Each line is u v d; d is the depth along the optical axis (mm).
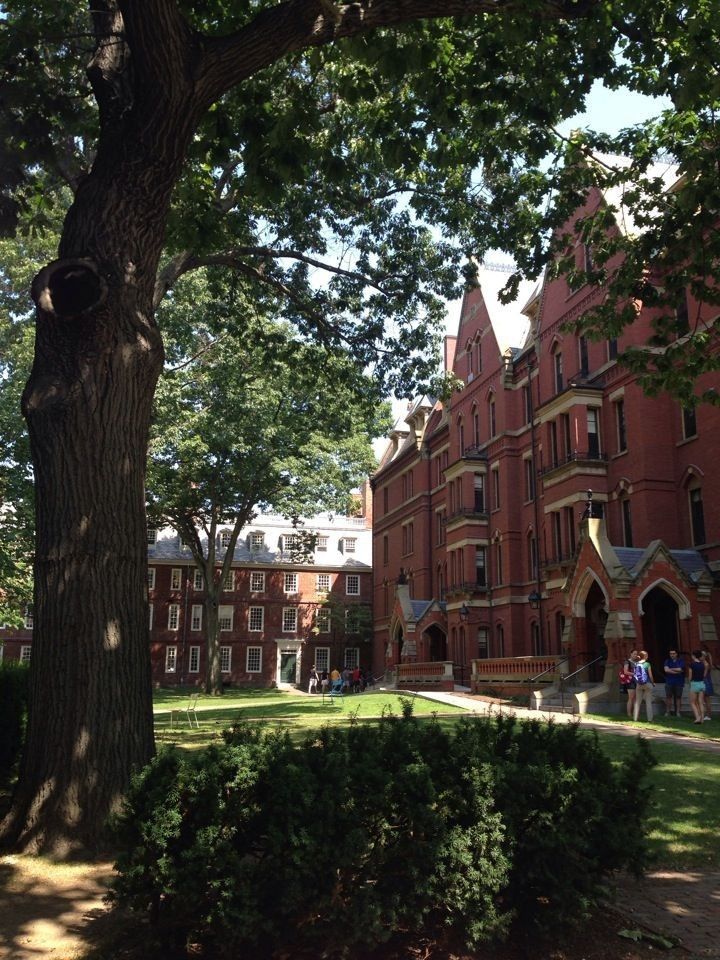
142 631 7359
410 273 17859
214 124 10070
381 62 9234
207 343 32594
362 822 4484
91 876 6043
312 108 10484
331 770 4551
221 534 62875
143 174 7559
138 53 7074
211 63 7301
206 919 4363
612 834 5047
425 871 4520
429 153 13578
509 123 14016
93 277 7293
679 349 12820
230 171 14148
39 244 27734
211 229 11383
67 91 10680
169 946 4621
